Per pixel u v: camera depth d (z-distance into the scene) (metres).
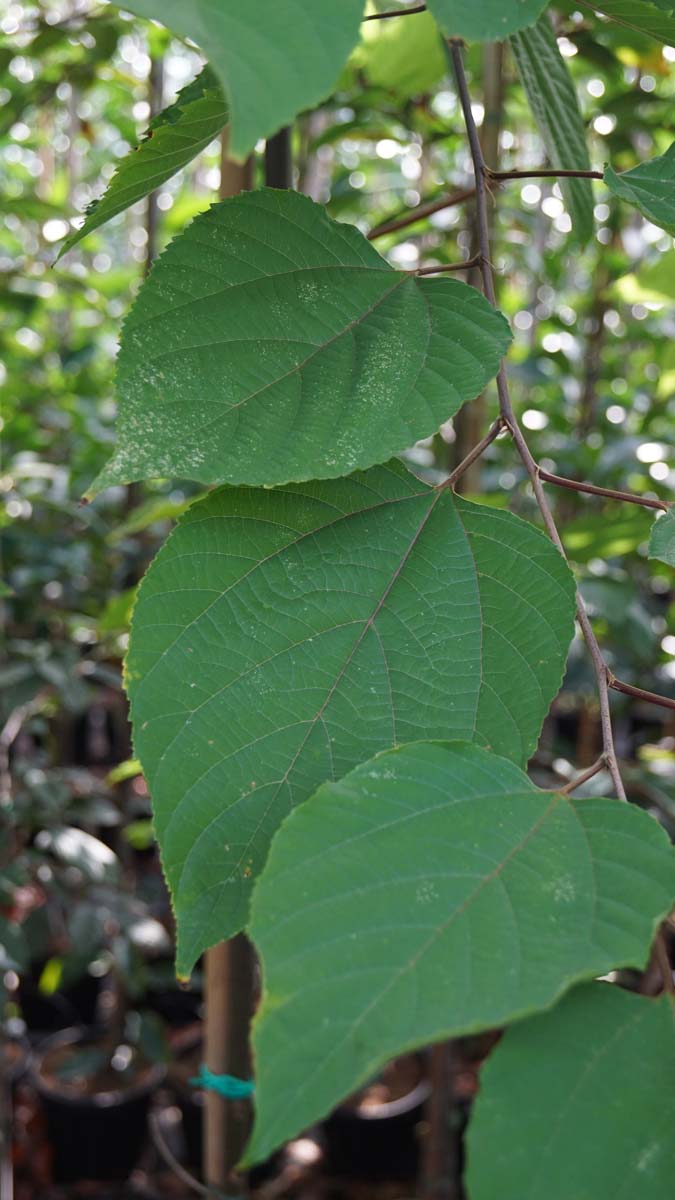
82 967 1.36
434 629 0.50
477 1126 0.40
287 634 0.49
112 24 1.00
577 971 0.40
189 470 0.47
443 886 0.42
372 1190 1.43
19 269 1.23
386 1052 0.38
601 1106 0.40
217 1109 0.75
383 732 0.49
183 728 0.48
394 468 0.52
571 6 0.61
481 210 0.52
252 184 0.68
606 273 1.45
